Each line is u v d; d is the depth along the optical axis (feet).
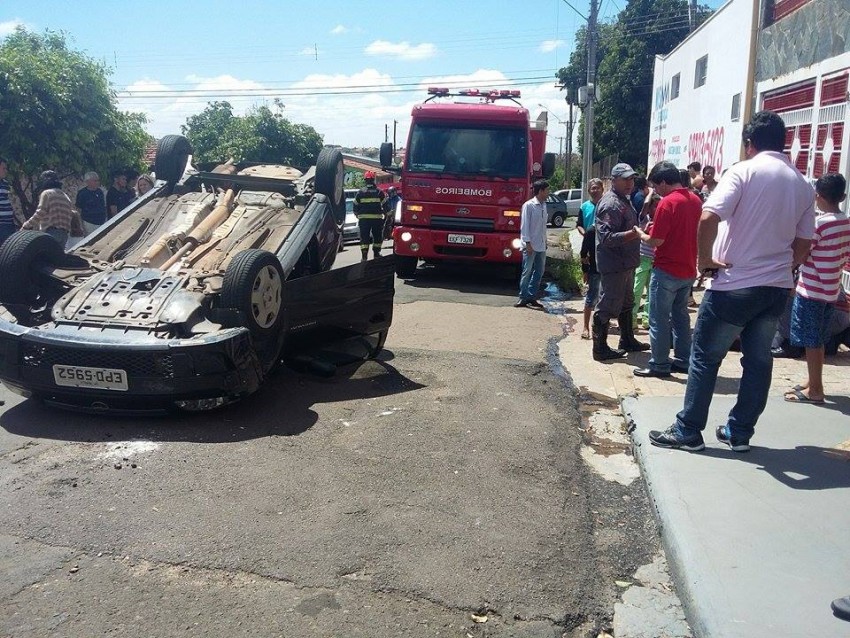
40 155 39.86
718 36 44.70
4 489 14.03
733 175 14.49
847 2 27.35
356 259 54.39
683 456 15.55
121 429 17.26
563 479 15.55
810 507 13.26
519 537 12.98
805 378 21.80
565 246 68.69
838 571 11.24
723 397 19.76
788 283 14.67
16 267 18.71
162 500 13.75
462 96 43.16
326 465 15.61
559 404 20.38
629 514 14.34
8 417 17.90
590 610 11.04
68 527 12.67
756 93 37.70
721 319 14.90
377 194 49.62
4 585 10.94
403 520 13.33
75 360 17.08
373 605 10.77
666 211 21.81
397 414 18.99
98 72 42.83
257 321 18.39
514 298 38.50
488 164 39.88
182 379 16.89
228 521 13.03
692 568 11.28
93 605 10.54
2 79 38.40
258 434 17.26
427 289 40.37
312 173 25.98
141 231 23.00
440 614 10.65
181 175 26.63
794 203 14.33
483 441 17.35
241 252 18.60
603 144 133.39
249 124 128.67
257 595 10.90
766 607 10.28
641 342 27.86
